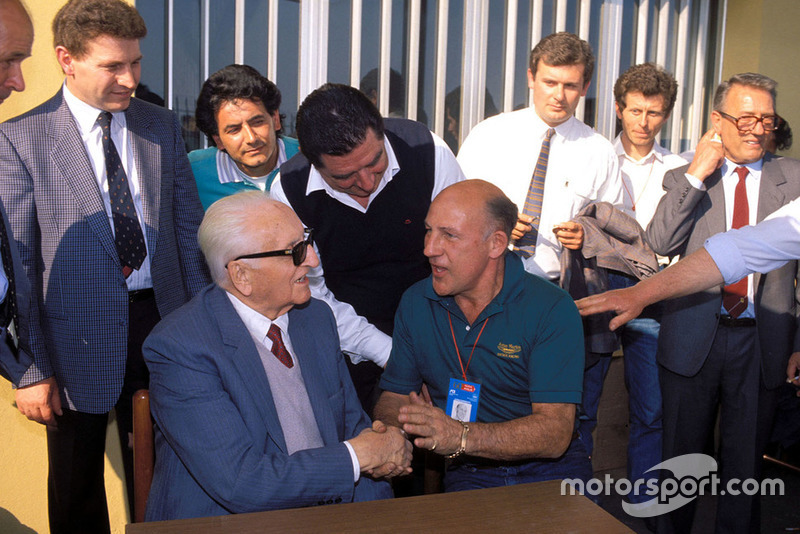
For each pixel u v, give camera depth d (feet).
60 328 6.89
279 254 5.55
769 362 8.20
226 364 5.42
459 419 6.56
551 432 6.06
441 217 6.08
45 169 6.68
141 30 6.77
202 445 5.21
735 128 8.02
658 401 9.84
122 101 6.86
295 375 5.94
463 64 11.26
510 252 6.72
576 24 12.17
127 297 7.04
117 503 9.28
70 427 7.23
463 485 6.73
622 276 9.48
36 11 8.01
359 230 7.60
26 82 8.09
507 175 9.46
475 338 6.51
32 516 8.90
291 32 10.04
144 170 7.21
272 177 8.81
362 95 6.44
